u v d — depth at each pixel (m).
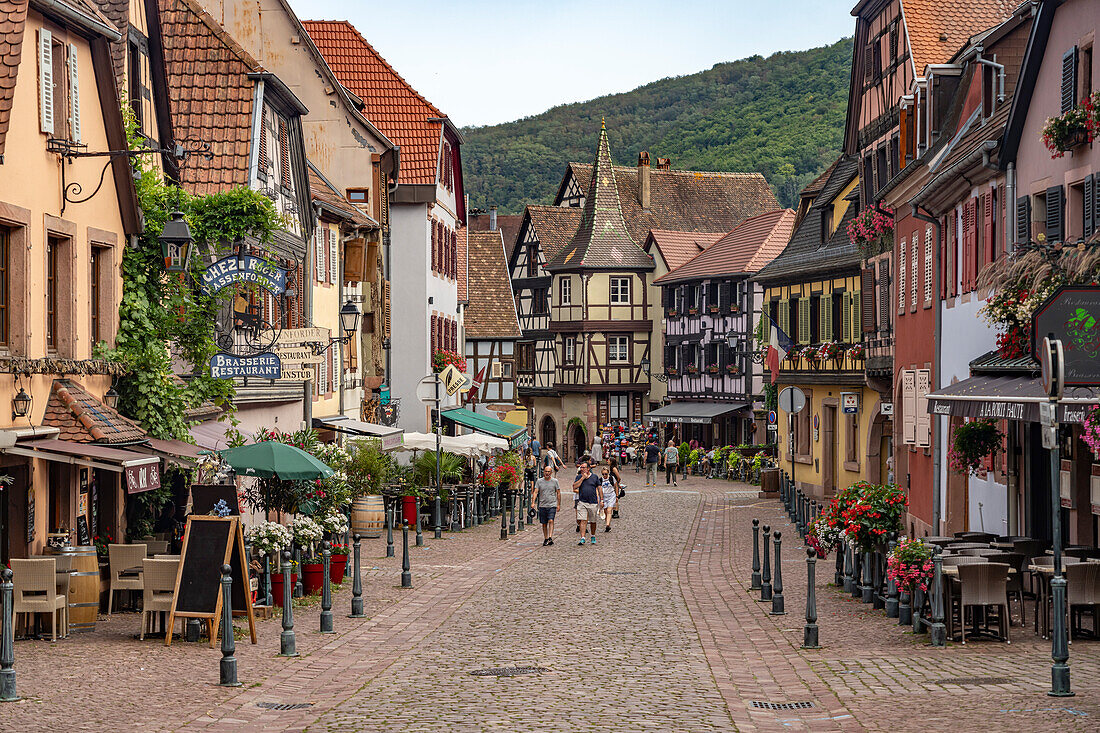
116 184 18.53
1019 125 20.91
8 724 9.83
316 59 39.38
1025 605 16.95
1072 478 18.33
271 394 26.92
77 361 16.72
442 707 10.92
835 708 10.81
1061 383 10.64
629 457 72.50
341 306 34.22
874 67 34.81
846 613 17.28
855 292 40.62
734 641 15.22
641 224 81.12
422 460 33.75
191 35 25.45
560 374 77.69
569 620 17.14
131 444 16.45
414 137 45.31
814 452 45.53
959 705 10.45
